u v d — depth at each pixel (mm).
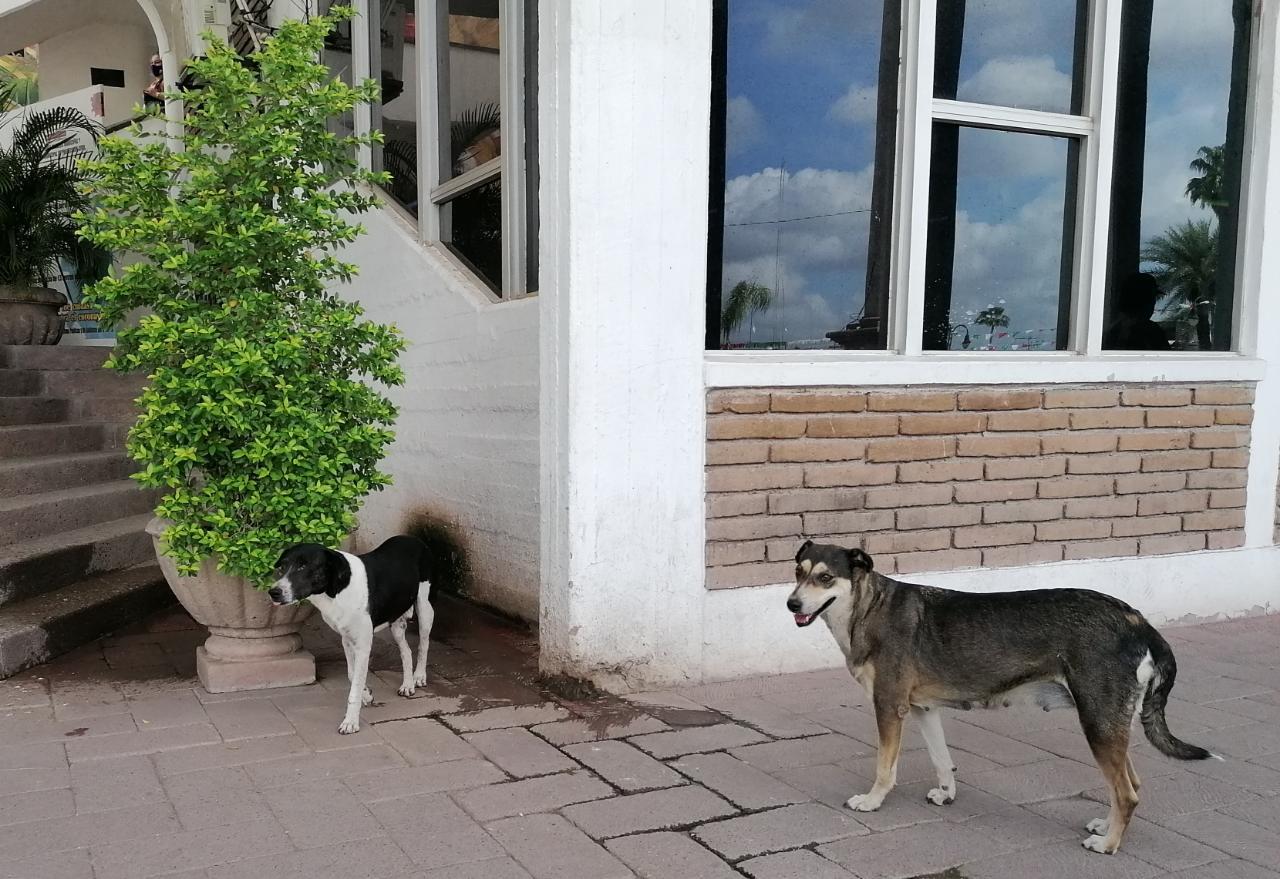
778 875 3127
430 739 4246
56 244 10156
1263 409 6535
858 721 4578
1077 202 6215
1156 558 6254
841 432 5297
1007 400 5715
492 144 7129
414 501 7797
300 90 4762
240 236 4410
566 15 4559
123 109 13531
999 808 3686
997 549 5762
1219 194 6594
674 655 5012
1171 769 4117
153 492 7672
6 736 4172
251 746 4117
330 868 3096
